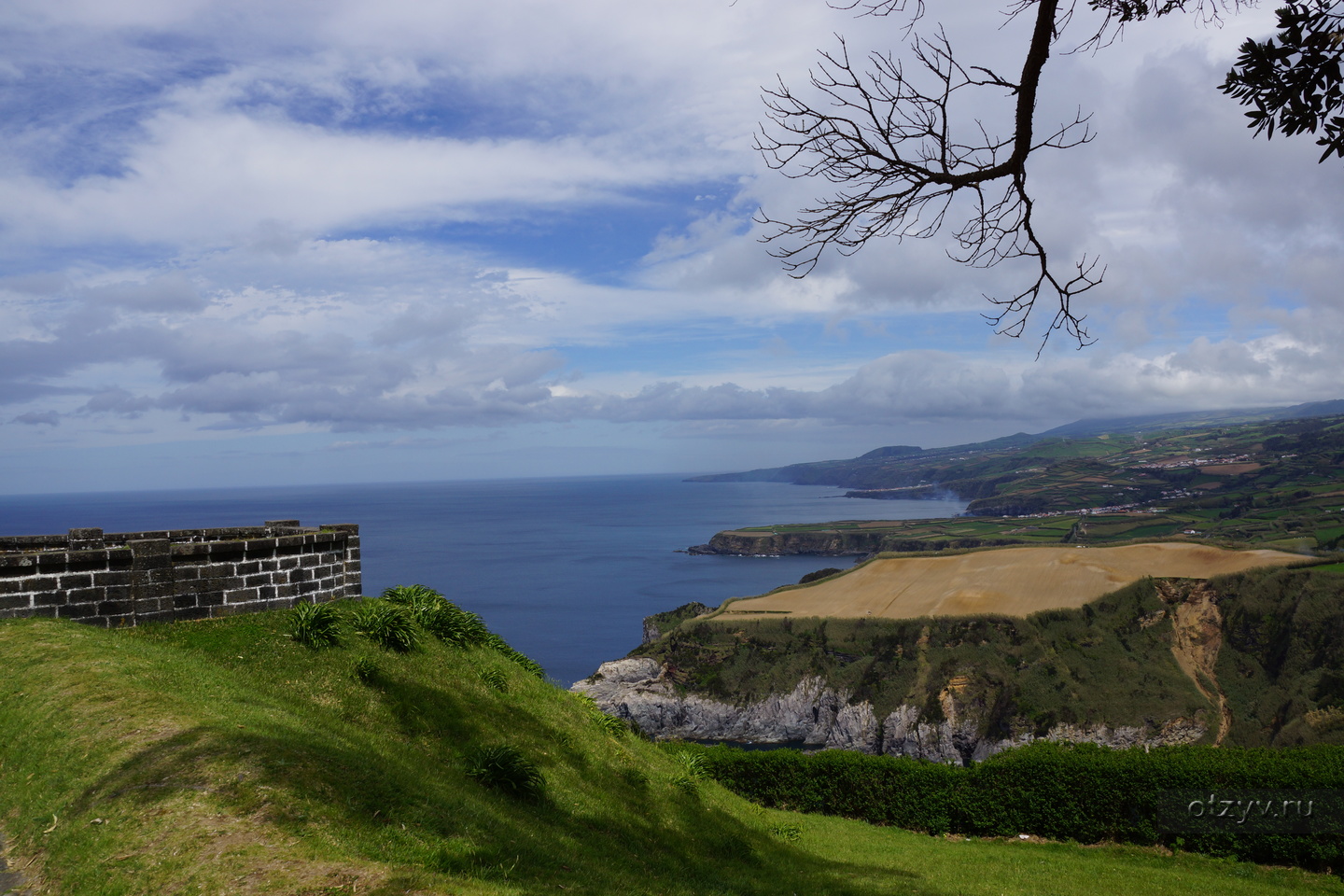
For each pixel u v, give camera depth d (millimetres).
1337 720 54594
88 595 12930
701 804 14594
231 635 12797
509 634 131125
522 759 11141
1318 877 14578
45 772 8172
